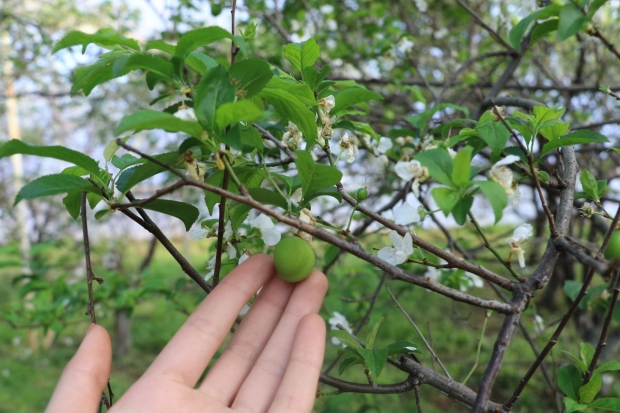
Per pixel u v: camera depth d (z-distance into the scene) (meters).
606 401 0.23
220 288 0.26
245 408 0.24
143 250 2.12
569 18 0.21
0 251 0.61
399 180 0.60
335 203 0.73
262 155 0.25
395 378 1.02
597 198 0.25
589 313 0.74
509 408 0.22
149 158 0.18
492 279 0.21
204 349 0.25
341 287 0.68
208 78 0.19
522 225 0.22
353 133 0.43
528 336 0.43
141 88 1.27
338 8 0.90
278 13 0.63
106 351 0.23
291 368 0.24
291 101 0.24
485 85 0.65
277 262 0.24
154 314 1.62
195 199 1.02
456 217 0.19
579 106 0.77
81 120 1.57
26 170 1.68
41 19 1.17
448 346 1.18
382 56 0.63
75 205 0.25
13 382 1.09
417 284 0.20
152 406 0.23
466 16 0.85
